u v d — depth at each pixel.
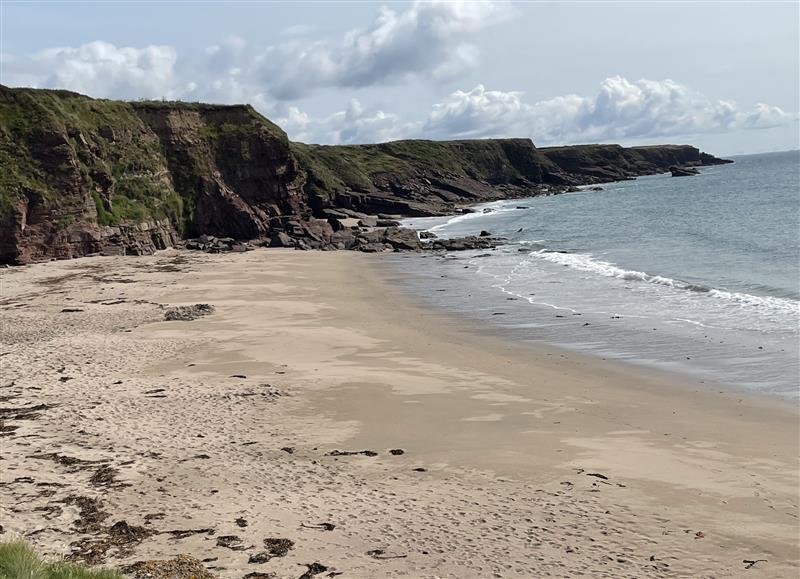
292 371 22.50
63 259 56.72
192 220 73.12
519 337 28.06
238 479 13.52
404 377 21.84
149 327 29.95
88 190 59.88
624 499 12.73
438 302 37.12
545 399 19.56
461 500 12.66
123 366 23.06
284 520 11.65
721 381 20.92
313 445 15.71
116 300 37.44
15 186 54.66
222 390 20.03
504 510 12.23
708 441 15.96
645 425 17.20
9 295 39.47
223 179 77.69
